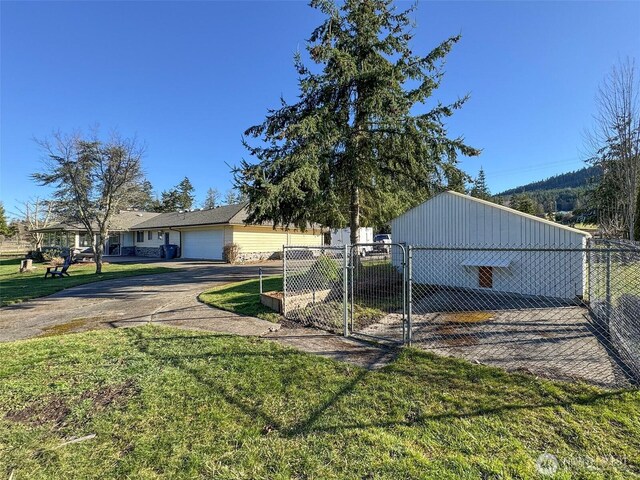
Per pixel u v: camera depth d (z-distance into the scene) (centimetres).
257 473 203
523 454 211
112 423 264
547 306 657
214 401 294
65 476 205
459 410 266
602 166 1542
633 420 244
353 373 346
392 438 232
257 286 966
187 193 5562
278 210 970
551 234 736
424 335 480
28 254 2473
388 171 1049
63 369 377
